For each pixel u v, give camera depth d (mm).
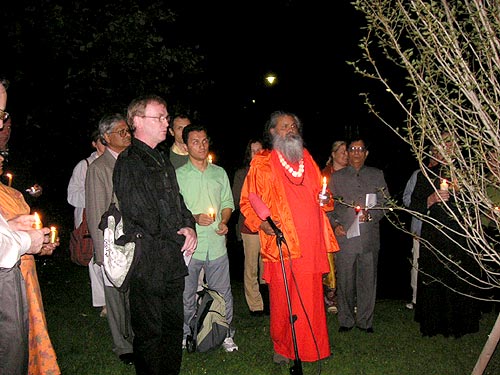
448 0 3100
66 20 9555
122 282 3791
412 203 5492
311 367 4895
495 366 4953
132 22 9859
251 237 6203
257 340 5531
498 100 2975
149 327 3904
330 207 4867
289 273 4598
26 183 5785
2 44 9289
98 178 4629
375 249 5578
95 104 10219
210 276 5176
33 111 9695
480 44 2939
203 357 5086
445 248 5328
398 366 4930
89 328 5934
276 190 4582
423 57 3002
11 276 3264
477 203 3195
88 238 5148
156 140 4000
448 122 3070
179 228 4004
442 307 5500
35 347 3617
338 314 5707
